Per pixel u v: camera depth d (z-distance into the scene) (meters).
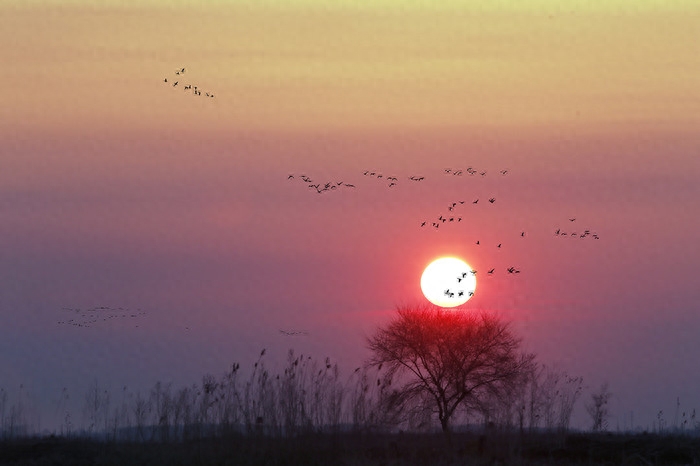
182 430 99.38
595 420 107.69
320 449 91.44
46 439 100.25
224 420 97.69
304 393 96.94
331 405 96.69
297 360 97.88
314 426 96.06
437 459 87.50
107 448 94.50
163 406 100.44
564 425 101.69
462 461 86.12
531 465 84.88
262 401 97.12
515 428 101.19
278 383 97.31
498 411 119.75
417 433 104.38
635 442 96.06
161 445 95.69
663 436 101.06
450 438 98.00
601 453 91.31
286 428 95.88
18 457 92.12
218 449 91.69
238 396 98.25
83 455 91.75
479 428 122.69
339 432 96.25
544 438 98.69
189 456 89.56
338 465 85.75
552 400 103.06
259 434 95.88
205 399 99.19
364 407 97.12
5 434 102.81
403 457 88.00
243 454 89.50
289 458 88.19
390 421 102.62
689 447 92.81
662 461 88.56
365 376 98.19
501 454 91.06
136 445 95.56
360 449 91.44
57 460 89.19
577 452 91.88
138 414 101.44
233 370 99.12
